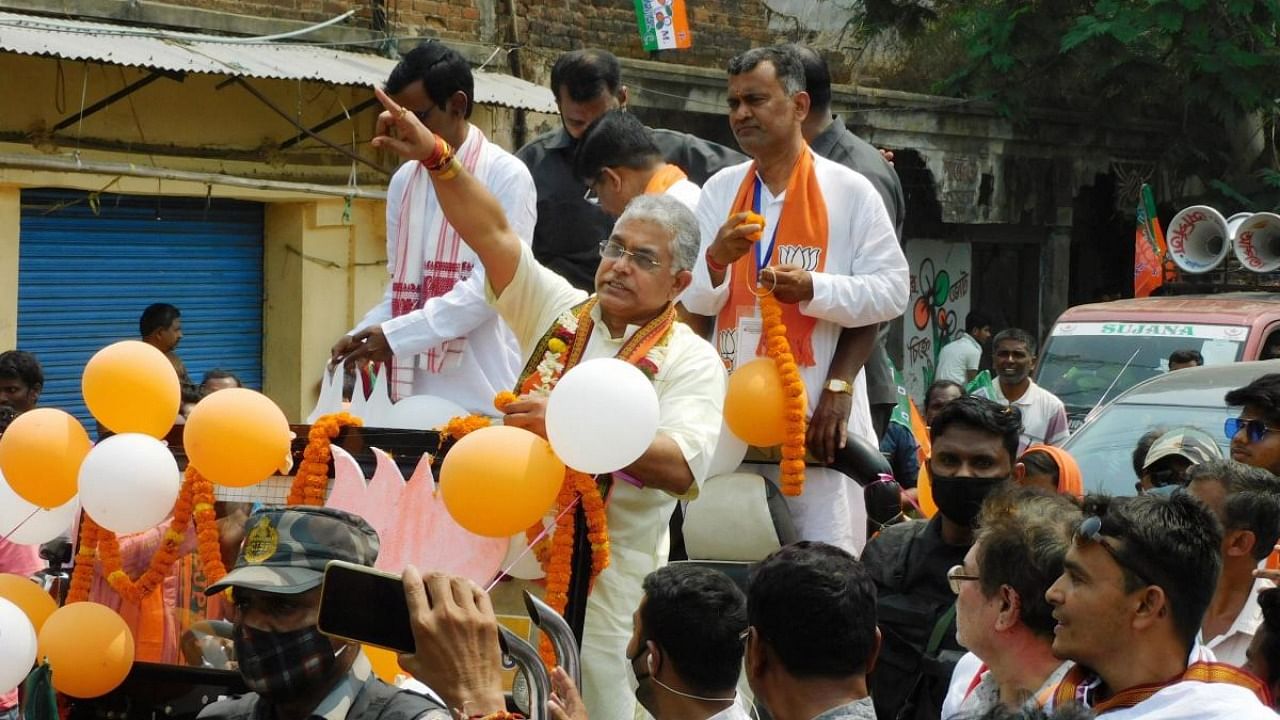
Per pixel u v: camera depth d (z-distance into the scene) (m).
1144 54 17.09
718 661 3.40
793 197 5.40
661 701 3.47
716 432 4.40
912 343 17.38
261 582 3.16
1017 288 18.31
